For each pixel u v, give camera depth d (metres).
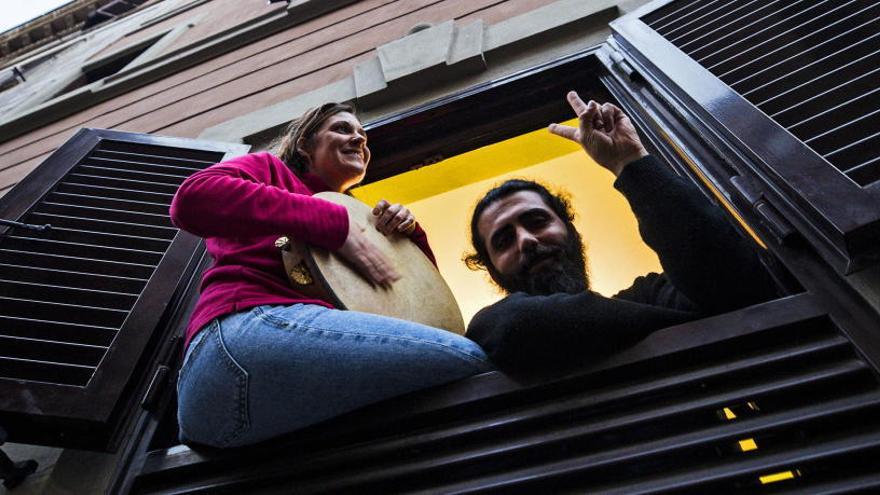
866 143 1.19
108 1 8.95
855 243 1.04
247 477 1.27
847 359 1.06
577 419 1.16
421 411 1.21
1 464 1.55
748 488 0.98
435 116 2.40
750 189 1.37
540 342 1.17
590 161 3.11
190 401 1.25
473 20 3.06
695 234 1.20
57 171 2.31
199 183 1.35
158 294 1.83
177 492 1.31
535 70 2.33
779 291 1.28
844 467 0.95
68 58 6.92
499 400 1.21
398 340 1.19
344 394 1.18
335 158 1.78
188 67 4.26
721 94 1.55
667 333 1.19
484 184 3.15
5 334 1.69
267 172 1.55
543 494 1.09
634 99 1.97
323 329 1.18
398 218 1.71
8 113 5.22
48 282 1.85
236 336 1.20
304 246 1.34
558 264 1.78
